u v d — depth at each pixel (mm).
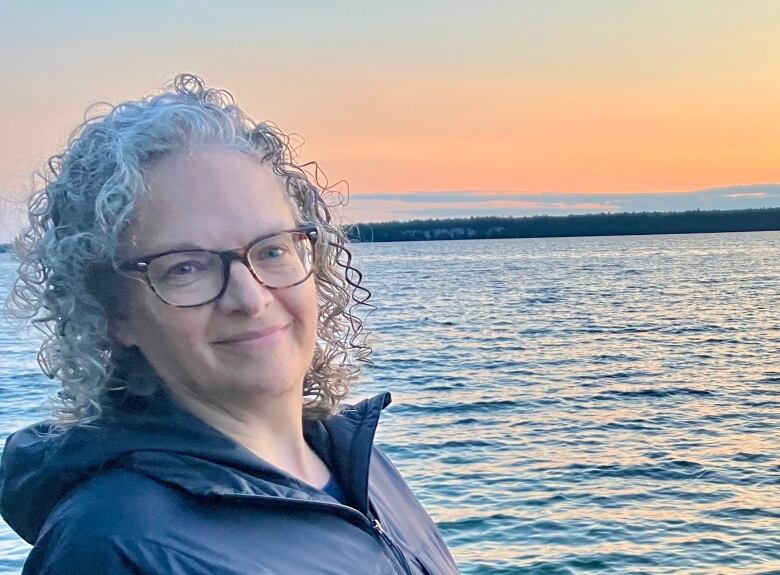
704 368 23922
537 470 11906
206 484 1509
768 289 59031
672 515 9711
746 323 37469
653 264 101938
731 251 143000
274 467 1627
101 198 1574
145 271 1611
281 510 1581
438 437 14297
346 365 2189
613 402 18344
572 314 42594
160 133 1644
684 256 125438
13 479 1604
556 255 140500
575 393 19516
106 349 1664
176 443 1558
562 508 9977
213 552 1443
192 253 1627
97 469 1516
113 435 1550
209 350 1664
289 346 1749
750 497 10484
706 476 11578
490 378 21859
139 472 1502
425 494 10633
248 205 1683
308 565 1542
